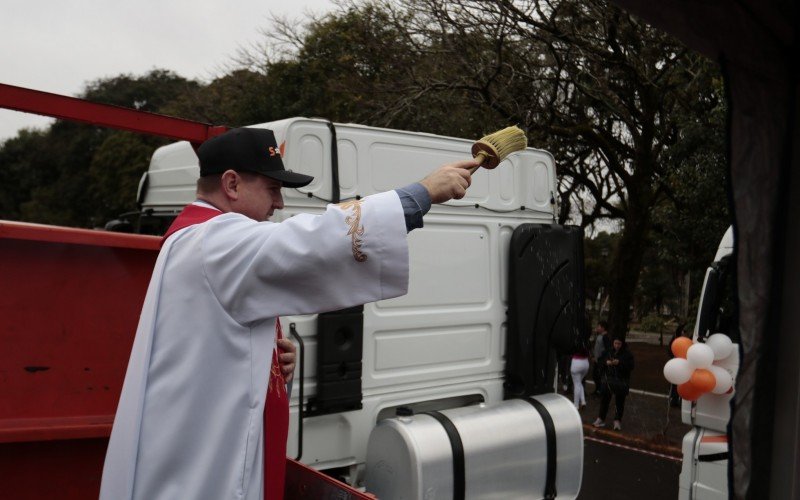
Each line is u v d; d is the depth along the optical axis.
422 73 12.98
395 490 3.73
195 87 26.64
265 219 1.73
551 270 4.77
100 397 2.49
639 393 13.10
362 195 4.04
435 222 4.39
